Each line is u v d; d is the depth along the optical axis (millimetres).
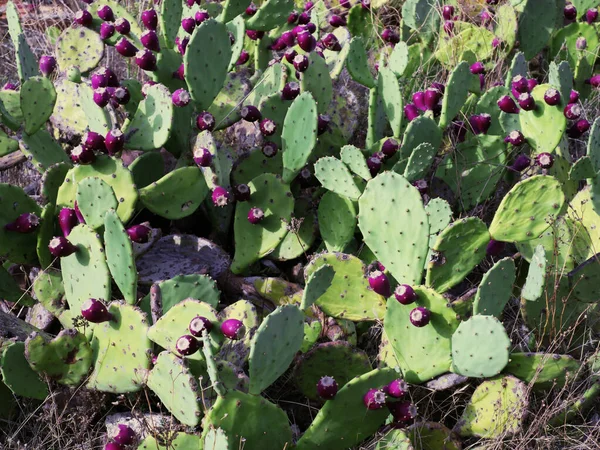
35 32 2365
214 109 1649
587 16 2113
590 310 1323
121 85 1597
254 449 1010
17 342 1149
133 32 1814
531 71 2199
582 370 1253
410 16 2135
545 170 1494
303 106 1387
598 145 1426
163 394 1066
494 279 1148
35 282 1318
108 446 1027
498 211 1205
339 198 1444
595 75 2121
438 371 1172
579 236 1438
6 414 1229
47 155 1495
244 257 1436
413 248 1192
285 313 999
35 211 1370
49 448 1149
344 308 1277
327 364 1191
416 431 1138
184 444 1008
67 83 1659
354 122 1741
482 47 2031
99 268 1214
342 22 2068
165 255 1422
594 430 1211
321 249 1531
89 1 2410
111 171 1316
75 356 1174
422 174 1515
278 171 1522
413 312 1141
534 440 1176
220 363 1036
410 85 1995
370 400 1050
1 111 1446
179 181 1366
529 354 1173
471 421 1172
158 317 1199
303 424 1252
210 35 1414
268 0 1725
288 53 1657
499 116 1675
